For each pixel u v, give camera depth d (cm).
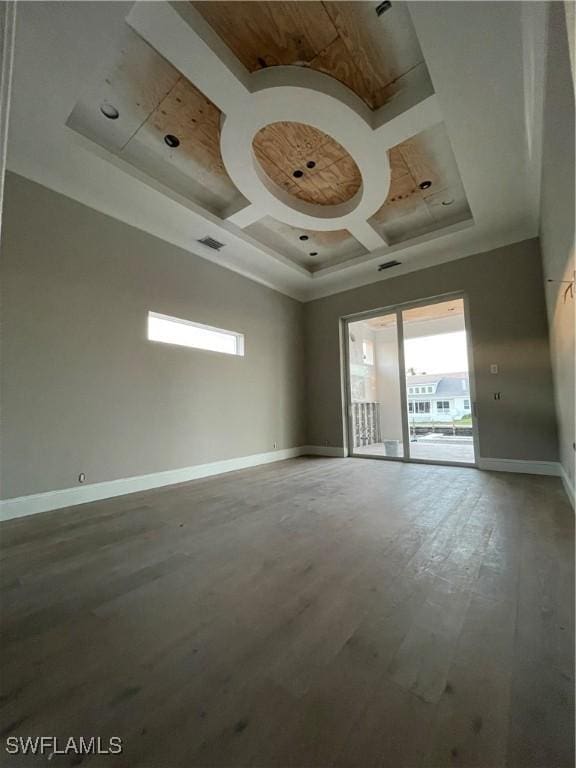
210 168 339
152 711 96
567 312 225
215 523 253
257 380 534
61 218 321
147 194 343
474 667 110
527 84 231
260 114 260
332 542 214
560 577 165
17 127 265
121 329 362
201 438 437
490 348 438
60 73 227
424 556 191
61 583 168
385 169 315
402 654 117
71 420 316
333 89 248
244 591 159
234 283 509
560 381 308
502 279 433
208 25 215
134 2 189
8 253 286
